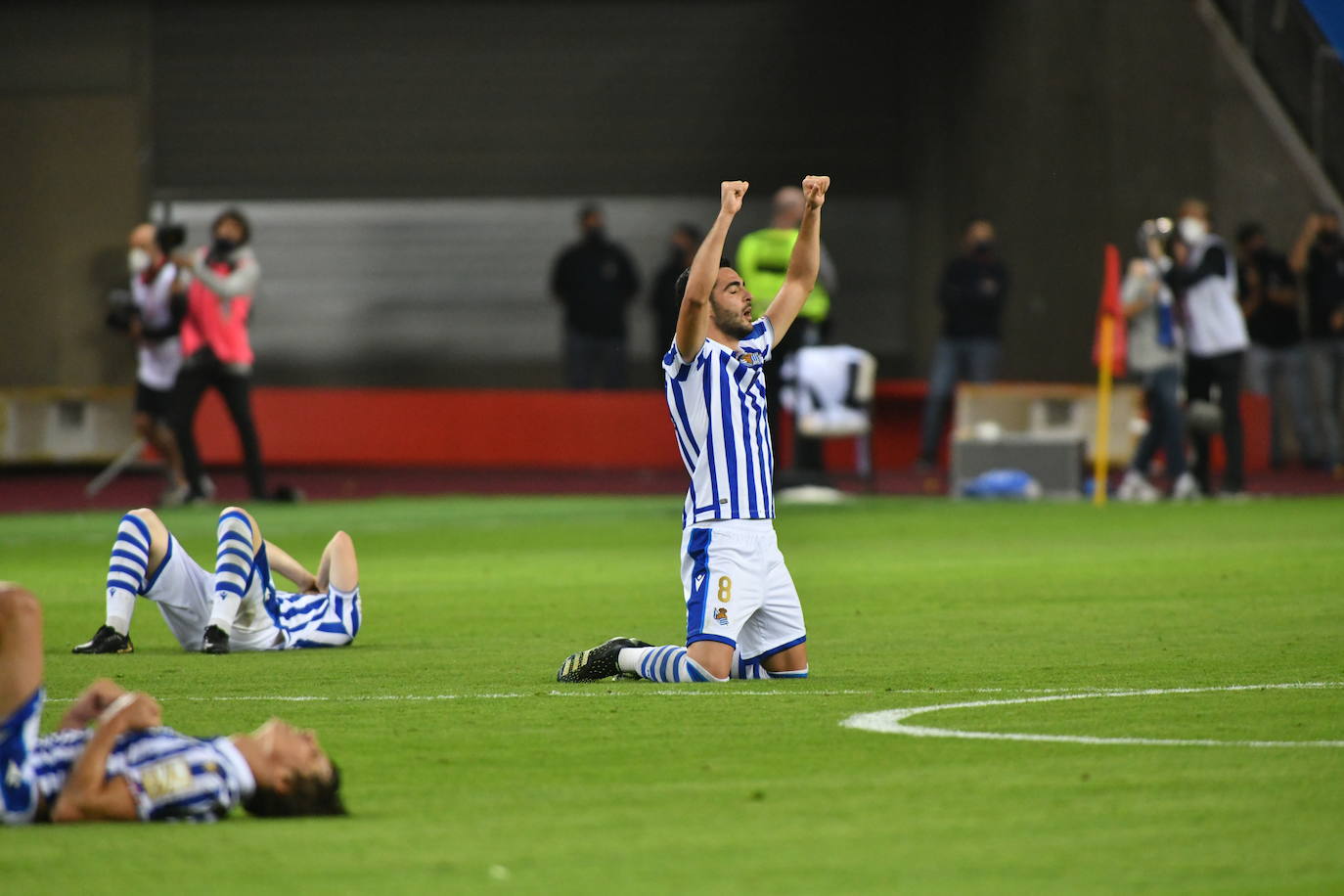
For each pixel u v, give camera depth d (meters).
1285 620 32.62
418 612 35.78
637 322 114.06
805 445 73.94
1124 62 103.94
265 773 15.71
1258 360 91.69
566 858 14.39
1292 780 17.41
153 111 114.44
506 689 24.61
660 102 113.81
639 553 50.81
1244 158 102.56
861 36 112.50
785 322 25.31
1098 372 102.88
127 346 114.69
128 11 114.25
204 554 48.91
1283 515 61.31
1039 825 15.50
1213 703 22.56
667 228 113.94
